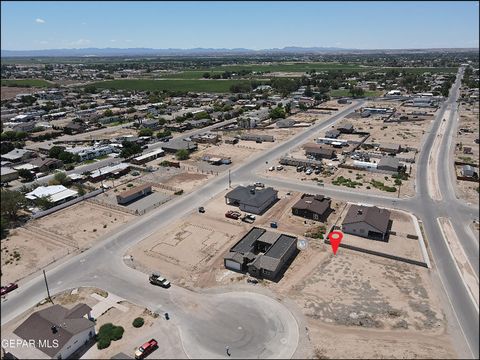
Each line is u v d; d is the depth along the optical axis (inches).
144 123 6633.9
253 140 5639.8
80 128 6422.2
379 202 3348.9
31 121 7352.4
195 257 2571.4
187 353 1771.7
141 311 2059.5
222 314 2020.2
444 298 2103.8
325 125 6515.8
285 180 3946.9
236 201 3390.7
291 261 2496.3
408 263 2436.0
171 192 3715.6
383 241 2696.9
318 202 3203.7
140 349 1745.8
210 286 2263.8
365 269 2386.8
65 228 3016.7
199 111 7824.8
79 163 4729.3
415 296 2124.8
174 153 5103.3
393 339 1825.8
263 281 2298.2
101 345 1811.0
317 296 2146.9
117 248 2704.2
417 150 4852.4
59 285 2295.8
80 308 1958.7
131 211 3297.2
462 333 1851.6
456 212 3125.0
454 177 3895.2
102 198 3604.8
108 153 5137.8
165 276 2373.3
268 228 2947.8
